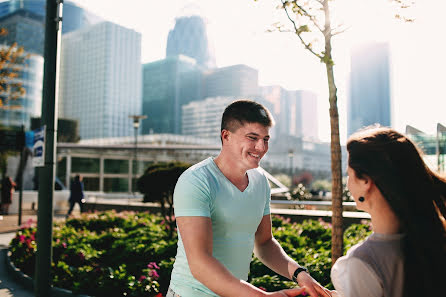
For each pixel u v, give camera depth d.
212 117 171.88
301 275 1.72
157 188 7.72
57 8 4.66
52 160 4.66
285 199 19.42
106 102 168.50
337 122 4.23
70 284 5.15
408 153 1.17
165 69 198.50
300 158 167.50
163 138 98.56
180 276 1.71
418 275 1.08
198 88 198.38
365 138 1.24
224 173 1.76
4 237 10.47
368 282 1.08
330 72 4.20
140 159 65.38
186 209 1.58
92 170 61.06
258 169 1.97
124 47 176.75
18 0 113.44
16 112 84.31
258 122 1.67
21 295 5.36
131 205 14.33
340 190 4.22
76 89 177.12
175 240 7.20
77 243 7.67
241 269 1.78
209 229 1.58
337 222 4.21
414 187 1.13
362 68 193.62
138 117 29.88
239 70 191.38
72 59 179.88
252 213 1.79
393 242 1.12
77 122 75.81
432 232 1.09
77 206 18.83
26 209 17.78
